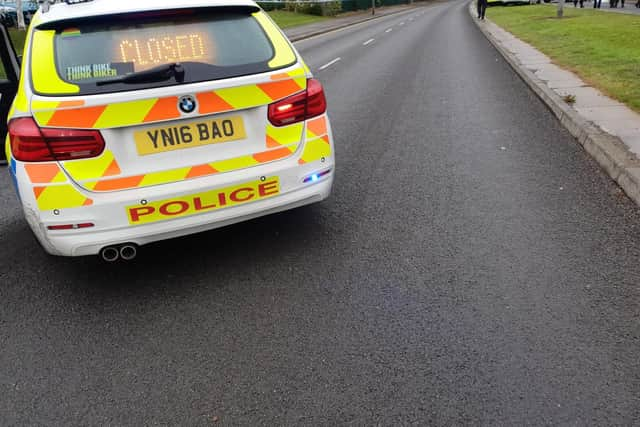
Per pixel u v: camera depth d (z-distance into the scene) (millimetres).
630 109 6836
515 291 3096
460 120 7430
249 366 2590
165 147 3004
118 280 3441
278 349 2701
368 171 5340
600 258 3430
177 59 3072
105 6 3223
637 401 2264
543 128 6805
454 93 9492
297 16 42938
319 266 3482
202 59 3119
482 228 3934
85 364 2654
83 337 2871
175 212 3043
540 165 5332
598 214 4109
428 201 4492
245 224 4160
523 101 8539
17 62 4797
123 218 2951
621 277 3195
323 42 22500
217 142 3113
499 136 6500
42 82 2898
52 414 2336
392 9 65688
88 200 2889
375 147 6211
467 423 2186
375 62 14547
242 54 3234
